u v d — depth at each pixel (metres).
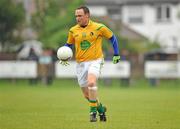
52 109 49.66
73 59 99.81
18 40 126.81
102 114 37.97
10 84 103.00
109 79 99.31
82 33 36.88
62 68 100.69
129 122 38.09
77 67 37.34
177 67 99.38
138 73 101.50
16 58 104.81
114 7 178.12
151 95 72.56
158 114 44.47
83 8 36.84
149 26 177.75
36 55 111.31
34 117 41.91
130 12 178.12
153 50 135.12
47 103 57.31
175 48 174.12
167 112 46.31
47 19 130.50
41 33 132.88
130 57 102.44
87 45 36.88
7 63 102.56
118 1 177.50
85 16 36.81
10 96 69.00
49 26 127.56
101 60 37.12
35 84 102.69
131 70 100.81
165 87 96.25
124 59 99.50
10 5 122.88
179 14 173.88
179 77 99.38
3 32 124.06
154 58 100.12
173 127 35.34
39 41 130.75
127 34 150.50
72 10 124.75
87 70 36.84
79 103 57.47
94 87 36.16
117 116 42.69
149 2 176.00
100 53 37.12
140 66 101.50
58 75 100.81
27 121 38.94
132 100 62.34
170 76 99.44
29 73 102.31
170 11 176.38
